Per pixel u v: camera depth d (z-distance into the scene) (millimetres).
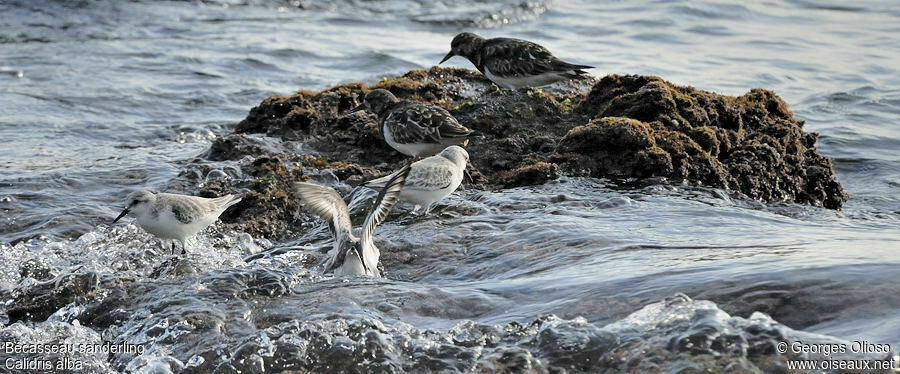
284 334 9078
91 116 21781
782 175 15734
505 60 17328
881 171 18531
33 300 11008
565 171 14891
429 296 9953
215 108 22766
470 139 16094
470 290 10094
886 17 31016
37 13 30422
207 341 9328
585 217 12805
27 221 14164
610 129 14984
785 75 24922
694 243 11281
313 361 8758
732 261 10023
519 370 8188
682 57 26656
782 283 9016
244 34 29656
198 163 15961
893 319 8156
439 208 13531
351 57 27078
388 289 10211
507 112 16547
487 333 8859
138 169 16516
